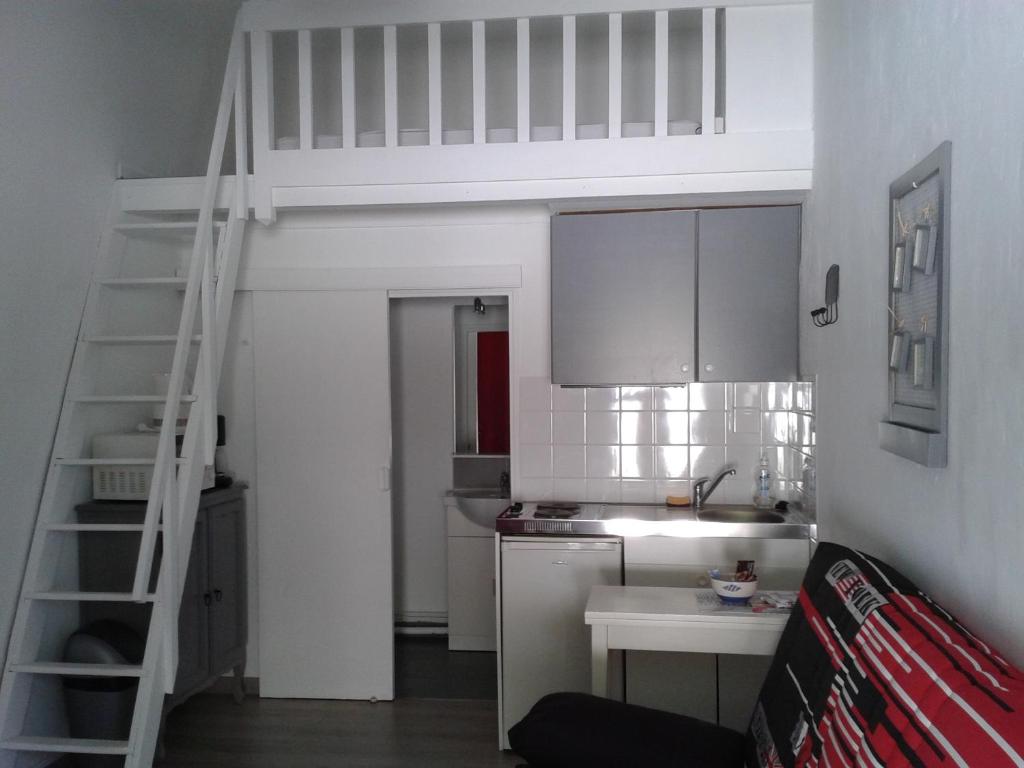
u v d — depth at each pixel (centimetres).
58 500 355
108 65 380
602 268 396
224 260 381
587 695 254
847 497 302
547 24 425
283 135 472
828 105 331
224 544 418
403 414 546
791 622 247
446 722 402
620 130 370
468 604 505
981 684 144
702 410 418
